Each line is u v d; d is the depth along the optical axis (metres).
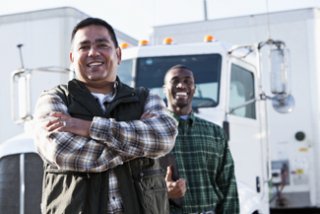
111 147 2.46
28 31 7.86
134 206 2.46
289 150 8.24
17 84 5.73
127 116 2.62
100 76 2.67
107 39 2.71
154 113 2.65
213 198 3.92
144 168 2.57
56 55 7.66
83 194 2.41
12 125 7.86
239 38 8.30
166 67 5.63
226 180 4.04
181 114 4.05
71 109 2.57
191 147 3.93
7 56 7.92
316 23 8.17
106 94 2.71
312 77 8.14
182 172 3.85
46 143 2.47
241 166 5.55
